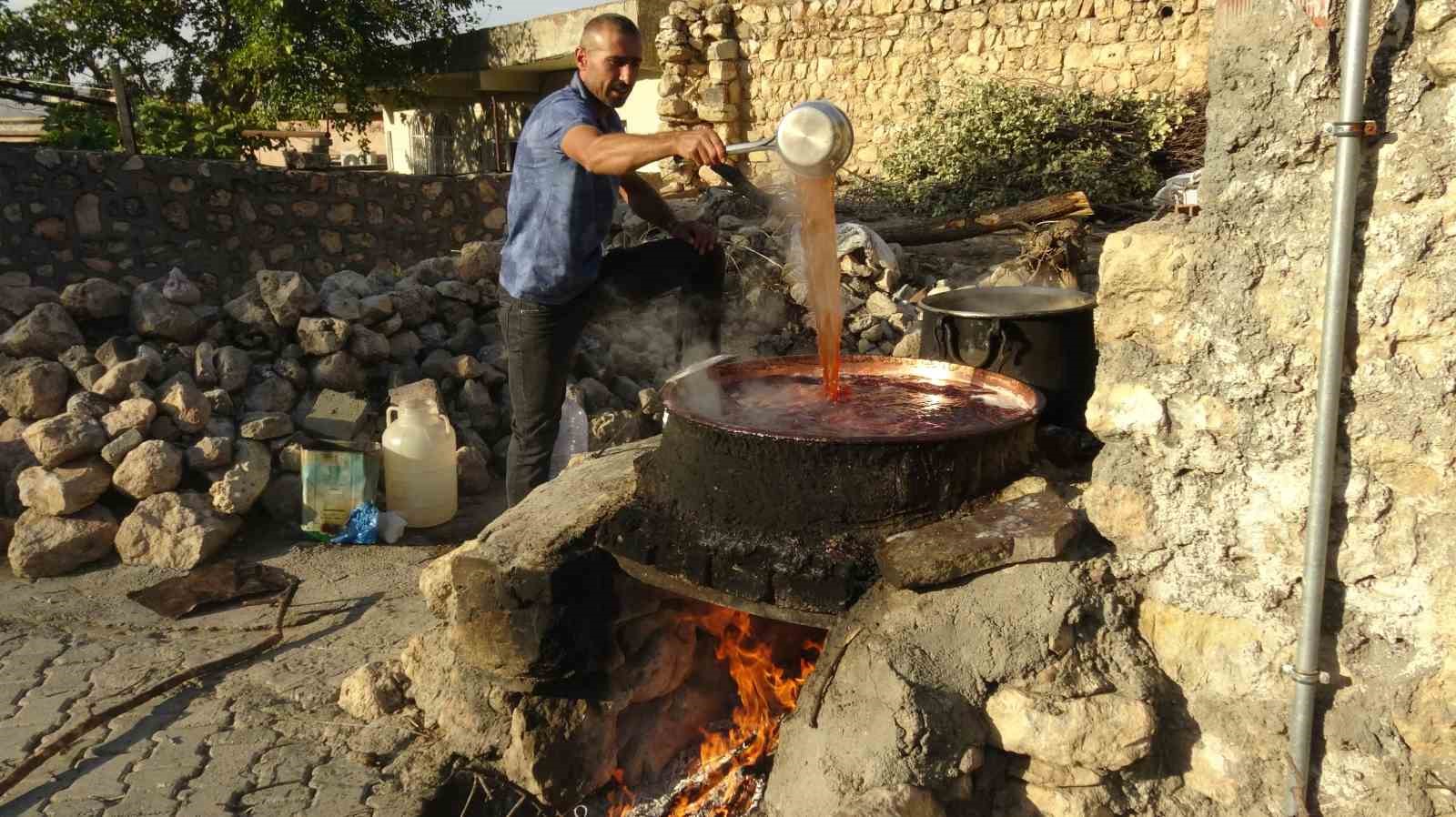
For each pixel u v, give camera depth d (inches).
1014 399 114.9
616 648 107.0
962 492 100.2
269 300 212.7
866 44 501.4
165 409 191.5
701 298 169.8
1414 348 80.5
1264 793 89.4
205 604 161.9
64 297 205.3
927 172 438.3
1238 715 90.4
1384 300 80.7
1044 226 300.8
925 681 90.4
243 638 150.4
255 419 195.5
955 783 89.4
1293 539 86.7
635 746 114.2
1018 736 90.3
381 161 953.5
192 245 299.1
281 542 186.7
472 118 821.2
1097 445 117.2
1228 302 86.9
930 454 97.2
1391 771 84.5
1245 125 84.7
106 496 187.5
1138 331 92.2
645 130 650.8
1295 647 87.7
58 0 700.0
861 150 511.8
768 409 114.0
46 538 173.6
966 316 126.1
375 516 185.2
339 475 186.1
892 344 247.6
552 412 158.6
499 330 238.2
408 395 194.9
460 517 198.5
